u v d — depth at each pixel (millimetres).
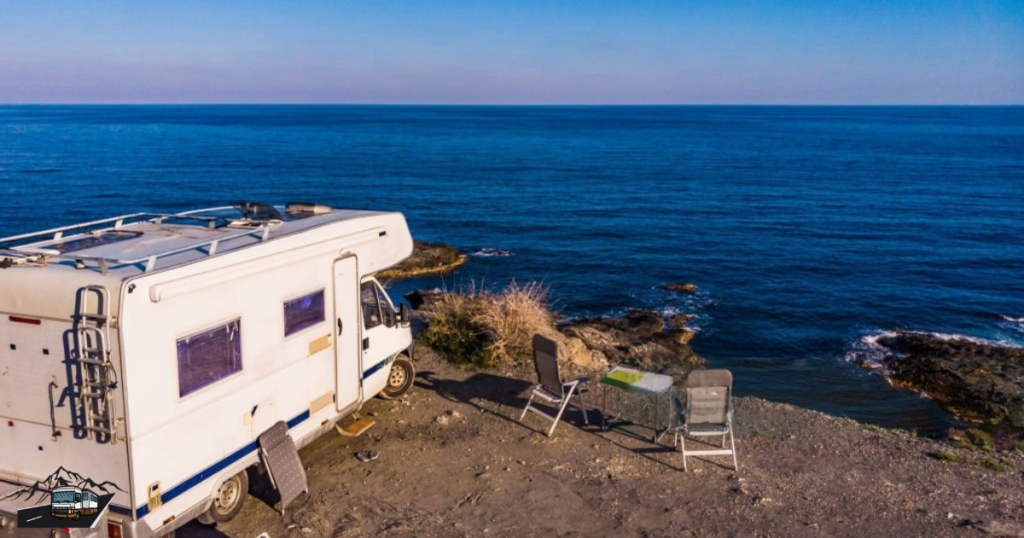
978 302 26172
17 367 6059
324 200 46781
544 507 7777
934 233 39406
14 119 172000
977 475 8844
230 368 6961
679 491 8180
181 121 171000
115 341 5738
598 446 9320
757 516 7629
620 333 20422
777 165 75312
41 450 6164
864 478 8625
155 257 6168
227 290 6820
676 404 9188
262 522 7418
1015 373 17672
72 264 6254
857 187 58188
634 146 101250
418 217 41812
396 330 10195
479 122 184750
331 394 8602
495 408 10492
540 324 13797
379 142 102812
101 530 5977
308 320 8070
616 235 37781
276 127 145625
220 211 10305
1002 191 55969
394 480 8336
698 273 30203
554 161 77188
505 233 37750
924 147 100688
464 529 7316
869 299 26453
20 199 43562
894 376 18406
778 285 28375
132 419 5859
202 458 6656
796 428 10133
